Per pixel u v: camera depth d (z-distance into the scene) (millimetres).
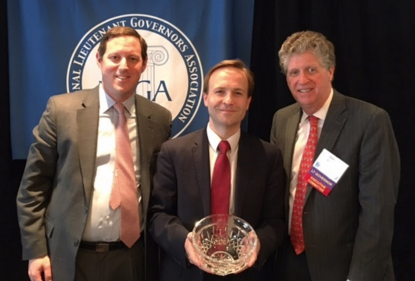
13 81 2176
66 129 1762
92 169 1741
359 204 1660
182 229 1613
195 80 2205
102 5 2186
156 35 2197
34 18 2168
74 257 1720
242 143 1732
